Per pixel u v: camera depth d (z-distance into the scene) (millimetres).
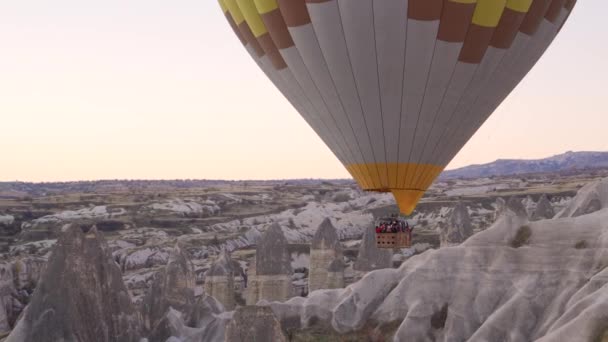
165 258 138000
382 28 31859
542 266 59438
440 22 31844
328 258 86438
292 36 33812
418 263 68062
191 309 73312
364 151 35125
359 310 68125
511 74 35062
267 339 54938
